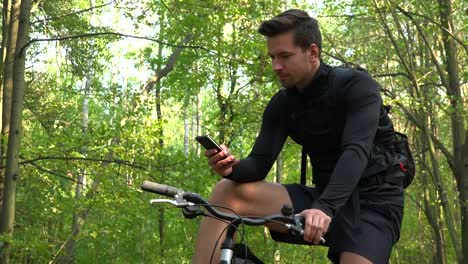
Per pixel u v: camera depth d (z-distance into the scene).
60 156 11.12
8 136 10.36
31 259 12.54
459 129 15.55
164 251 14.84
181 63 14.90
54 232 14.51
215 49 11.73
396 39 18.22
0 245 9.96
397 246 23.75
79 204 12.07
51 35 13.91
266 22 2.91
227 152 2.90
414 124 15.72
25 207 14.89
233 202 3.00
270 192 3.04
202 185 11.71
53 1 14.22
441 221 20.20
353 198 2.96
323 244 3.06
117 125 11.07
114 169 11.23
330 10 15.09
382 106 3.08
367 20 16.69
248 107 14.77
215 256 2.87
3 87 11.03
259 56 11.34
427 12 14.77
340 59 14.59
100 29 14.37
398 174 3.08
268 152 3.11
